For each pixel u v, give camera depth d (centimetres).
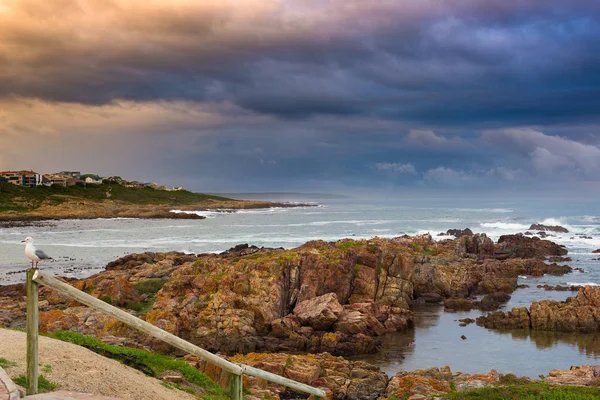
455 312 6631
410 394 3431
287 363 3988
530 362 4694
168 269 7881
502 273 8256
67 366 1692
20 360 1627
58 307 5900
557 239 12975
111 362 1970
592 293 5981
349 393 3806
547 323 5731
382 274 6850
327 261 6431
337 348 5050
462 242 10112
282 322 5406
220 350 5119
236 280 5822
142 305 6244
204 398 2128
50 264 9869
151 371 2269
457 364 4681
